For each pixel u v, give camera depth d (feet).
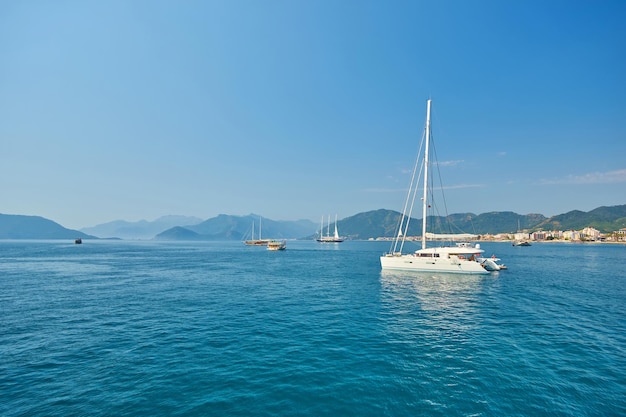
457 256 156.56
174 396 39.24
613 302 93.45
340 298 98.58
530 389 41.06
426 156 161.89
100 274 165.68
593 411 36.29
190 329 66.33
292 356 51.72
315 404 37.55
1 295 104.63
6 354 52.60
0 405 37.24
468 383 42.52
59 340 59.47
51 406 37.01
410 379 43.62
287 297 100.63
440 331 64.75
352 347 55.72
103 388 41.19
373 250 488.85
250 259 282.15
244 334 62.95
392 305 88.63
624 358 51.03
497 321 72.38
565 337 61.11
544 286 122.52
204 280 141.28
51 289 116.47
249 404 37.52
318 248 573.33
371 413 35.86
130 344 57.26
